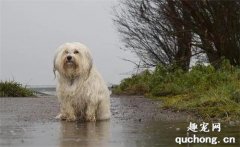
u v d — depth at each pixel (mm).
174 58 24047
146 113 11766
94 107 9953
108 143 6668
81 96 9938
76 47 9852
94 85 9961
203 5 20109
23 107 14062
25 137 7387
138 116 10992
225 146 6355
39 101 17156
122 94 23109
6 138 7277
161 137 7230
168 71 21953
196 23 20750
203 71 18781
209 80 16625
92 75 10000
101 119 10250
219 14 19969
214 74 16906
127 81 24609
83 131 8156
